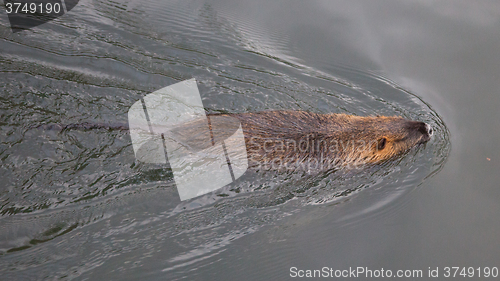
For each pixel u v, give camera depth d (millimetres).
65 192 7457
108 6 12203
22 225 6973
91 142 8203
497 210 7617
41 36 10797
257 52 11211
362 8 12812
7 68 9633
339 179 8297
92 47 10711
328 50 11367
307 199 7961
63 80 9609
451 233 7273
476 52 11172
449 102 9938
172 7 12477
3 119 8359
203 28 11797
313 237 7293
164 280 6492
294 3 13008
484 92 10133
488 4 12984
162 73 10320
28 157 7812
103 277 6445
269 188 8031
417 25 12133
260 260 6883
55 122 8508
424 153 8805
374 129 8195
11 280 6258
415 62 11008
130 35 11289
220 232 7293
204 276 6613
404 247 7066
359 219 7605
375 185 8281
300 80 10562
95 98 9289
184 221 7387
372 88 10383
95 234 7023
